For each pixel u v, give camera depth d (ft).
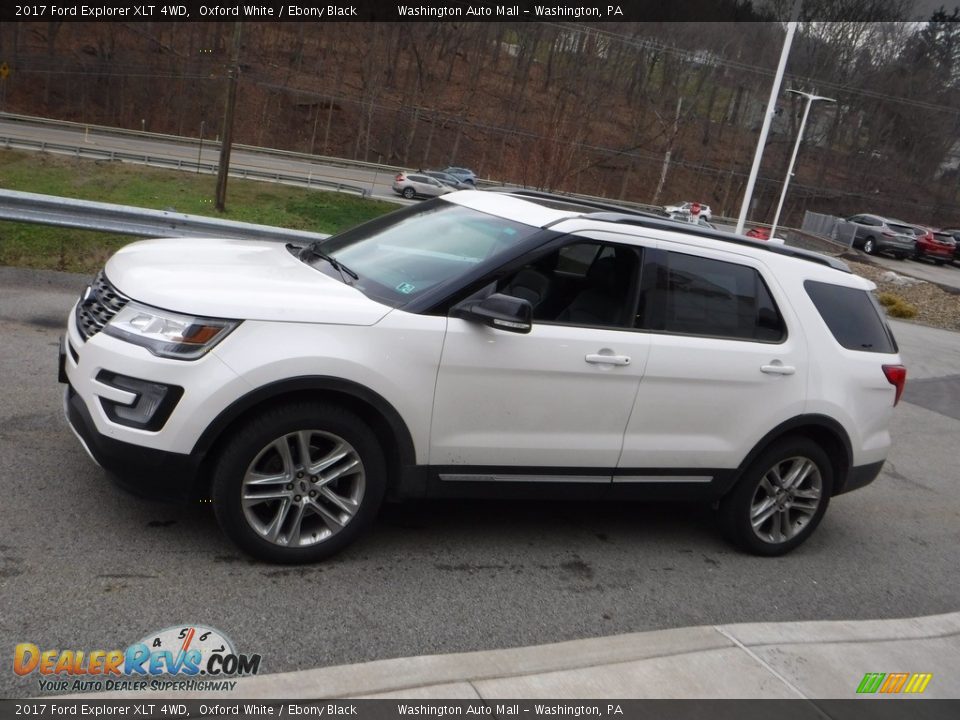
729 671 12.27
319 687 10.54
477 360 13.78
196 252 15.49
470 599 13.69
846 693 12.26
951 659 13.92
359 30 256.52
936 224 249.14
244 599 12.53
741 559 17.13
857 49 226.38
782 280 16.84
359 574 13.83
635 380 15.02
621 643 12.57
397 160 243.40
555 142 200.64
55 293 30.42
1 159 134.41
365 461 13.48
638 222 15.61
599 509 18.49
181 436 12.32
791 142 247.70
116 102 225.76
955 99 230.07
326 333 12.92
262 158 197.57
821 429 17.29
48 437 17.01
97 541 13.43
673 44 229.86
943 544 20.01
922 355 51.60
